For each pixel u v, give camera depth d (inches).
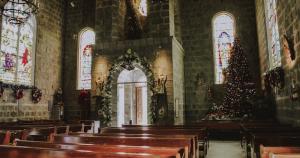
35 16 839.1
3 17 713.6
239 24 842.8
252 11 837.2
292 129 390.3
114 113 753.0
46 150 195.2
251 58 816.3
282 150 214.7
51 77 904.9
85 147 224.7
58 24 954.1
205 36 866.1
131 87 807.1
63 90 960.3
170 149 209.9
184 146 260.5
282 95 532.7
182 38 883.4
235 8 852.0
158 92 706.2
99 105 753.0
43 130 433.4
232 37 849.5
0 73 706.2
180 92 797.9
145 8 848.3
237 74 742.5
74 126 534.9
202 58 858.8
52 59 914.1
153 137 309.7
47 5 896.9
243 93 729.0
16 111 744.3
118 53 761.0
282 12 480.7
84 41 973.2
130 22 845.8
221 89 826.8
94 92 767.7
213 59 847.1
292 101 449.7
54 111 906.1
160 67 719.7
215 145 605.9
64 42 983.0
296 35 395.2
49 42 901.2
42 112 849.5
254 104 697.0
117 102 761.6
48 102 882.1
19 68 775.1
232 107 732.0
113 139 289.7
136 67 741.3
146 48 738.2
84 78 953.5
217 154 490.3
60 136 301.4
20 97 746.2
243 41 830.5
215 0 873.5
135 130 429.7
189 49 873.5
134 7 855.7
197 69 857.5
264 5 661.3
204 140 453.4
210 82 840.3
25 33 803.4
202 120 735.7
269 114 668.7
